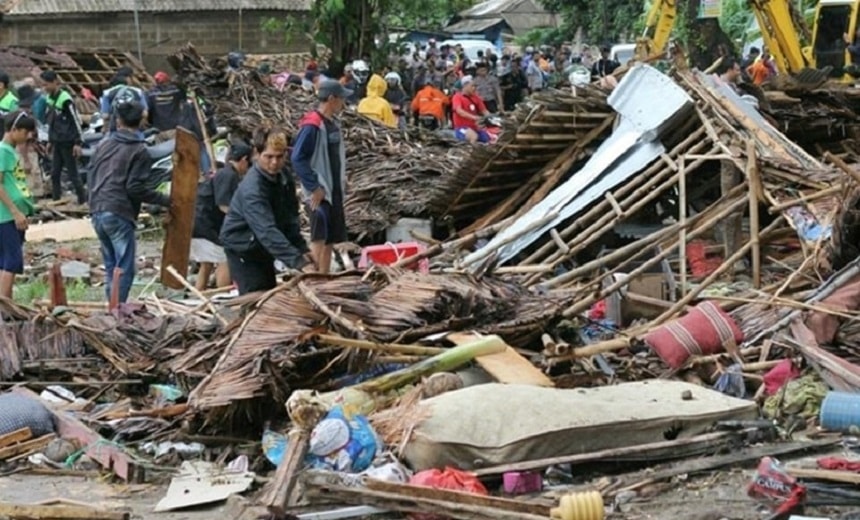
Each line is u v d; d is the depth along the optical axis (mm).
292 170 12164
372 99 22781
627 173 13148
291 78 25656
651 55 15211
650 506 7305
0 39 39656
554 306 9695
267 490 7320
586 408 7918
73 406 9219
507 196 15039
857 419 8250
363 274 9609
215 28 40469
